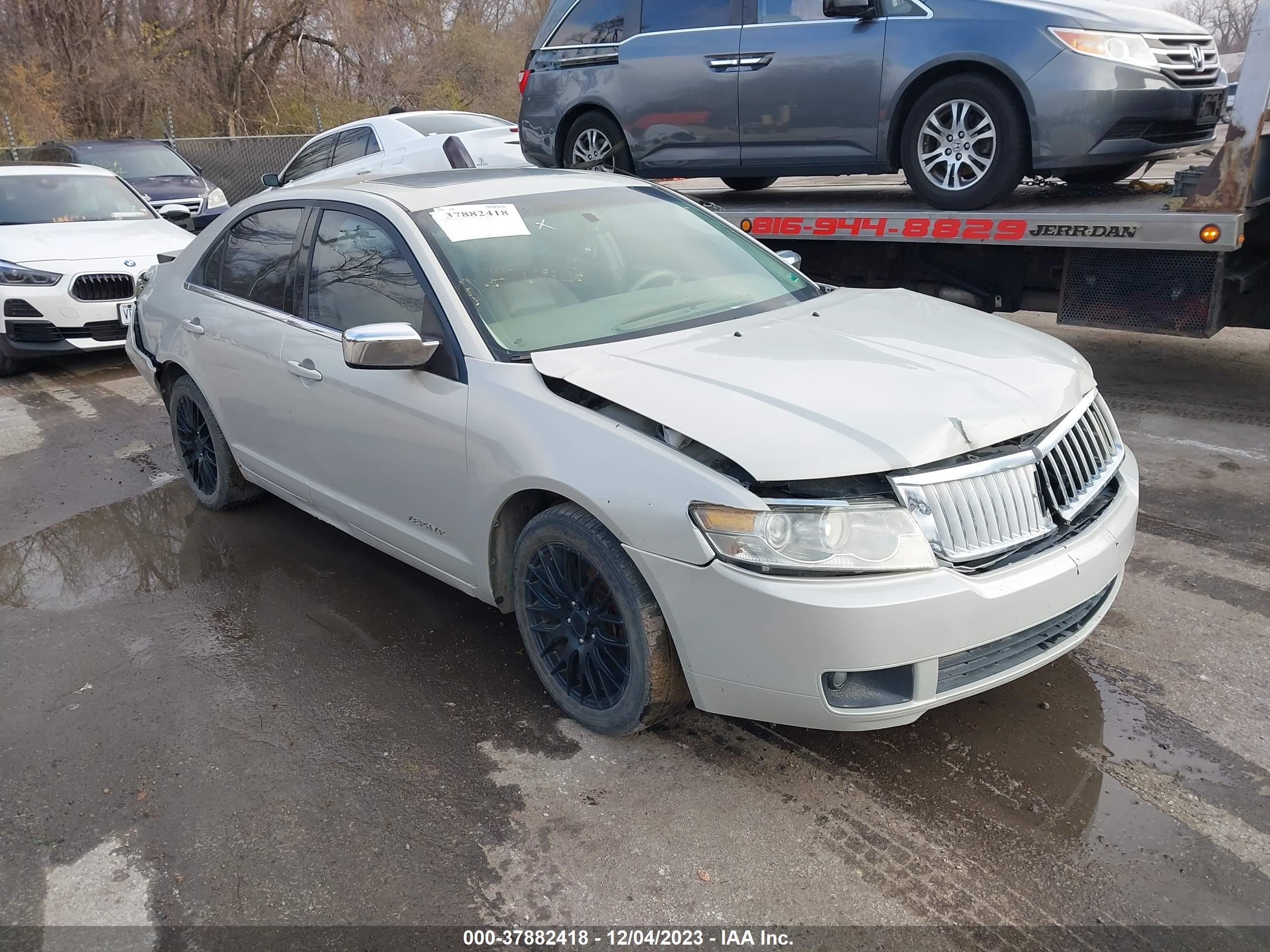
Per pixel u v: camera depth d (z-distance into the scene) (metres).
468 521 3.46
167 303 5.19
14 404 7.84
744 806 2.91
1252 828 2.72
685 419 2.85
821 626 2.62
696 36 6.69
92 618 4.26
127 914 2.62
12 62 25.28
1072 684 3.41
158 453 6.43
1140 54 5.28
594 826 2.86
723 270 4.10
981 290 6.13
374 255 3.86
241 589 4.45
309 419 4.12
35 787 3.15
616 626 3.12
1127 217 5.20
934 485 2.72
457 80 29.83
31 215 9.52
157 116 25.95
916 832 2.77
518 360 3.35
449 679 3.65
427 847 2.81
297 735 3.35
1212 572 4.11
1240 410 5.99
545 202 4.10
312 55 28.16
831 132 6.25
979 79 5.59
